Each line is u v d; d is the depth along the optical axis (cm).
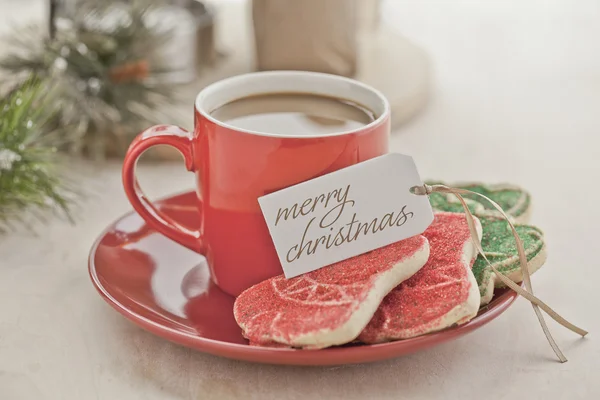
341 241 51
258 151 51
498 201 61
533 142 76
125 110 70
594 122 80
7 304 56
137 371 51
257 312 50
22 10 100
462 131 77
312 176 51
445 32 102
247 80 56
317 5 72
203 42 80
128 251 57
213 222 53
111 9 72
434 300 49
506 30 102
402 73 80
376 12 90
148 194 68
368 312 48
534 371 51
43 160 62
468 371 51
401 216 51
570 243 63
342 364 50
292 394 50
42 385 50
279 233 51
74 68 70
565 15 108
